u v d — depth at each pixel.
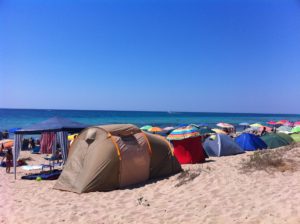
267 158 10.57
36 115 100.56
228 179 8.92
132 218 6.75
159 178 10.79
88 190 9.50
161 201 7.86
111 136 10.08
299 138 21.25
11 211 7.71
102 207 7.75
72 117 98.56
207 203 7.18
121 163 9.86
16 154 12.98
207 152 17.02
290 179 8.37
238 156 15.87
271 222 5.61
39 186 10.80
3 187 10.71
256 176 8.91
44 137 19.22
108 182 9.66
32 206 8.07
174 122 79.00
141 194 8.81
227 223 5.87
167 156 11.32
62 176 10.27
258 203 6.73
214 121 89.00
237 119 108.94
